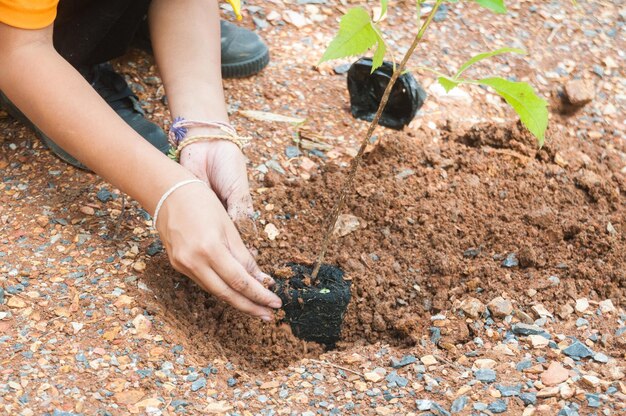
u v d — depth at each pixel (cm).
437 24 158
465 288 119
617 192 132
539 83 150
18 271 114
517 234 124
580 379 109
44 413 102
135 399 104
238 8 121
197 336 112
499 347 113
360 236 123
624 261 122
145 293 114
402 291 118
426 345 114
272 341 114
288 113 141
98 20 126
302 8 159
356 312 116
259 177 130
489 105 146
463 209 126
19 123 134
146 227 121
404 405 107
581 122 146
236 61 143
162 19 122
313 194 127
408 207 126
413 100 138
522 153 135
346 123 141
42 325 109
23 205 122
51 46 109
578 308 117
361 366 112
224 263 105
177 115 118
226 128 118
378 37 100
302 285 115
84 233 119
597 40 160
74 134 108
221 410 105
